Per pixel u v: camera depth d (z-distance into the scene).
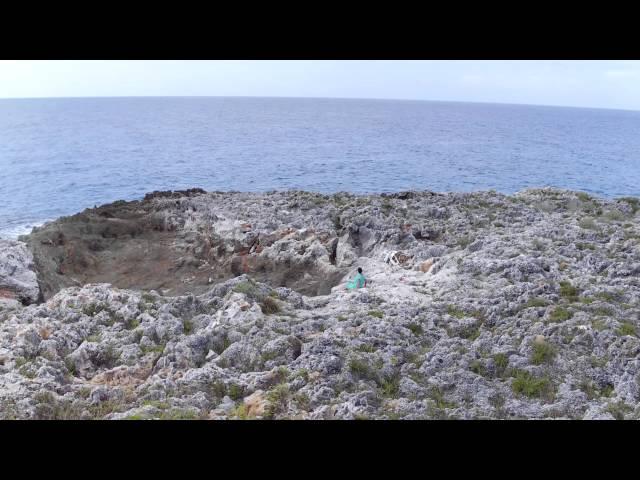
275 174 81.81
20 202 60.44
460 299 18.28
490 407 11.65
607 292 17.67
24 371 13.17
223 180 76.69
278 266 28.88
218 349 14.94
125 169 85.31
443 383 12.79
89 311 17.17
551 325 15.09
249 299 17.70
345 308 18.39
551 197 36.50
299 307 18.98
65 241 32.22
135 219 36.75
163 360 14.08
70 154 103.44
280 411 11.06
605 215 31.89
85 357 14.32
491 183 77.81
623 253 22.52
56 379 12.98
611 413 11.24
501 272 20.73
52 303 17.89
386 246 28.34
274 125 196.00
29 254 26.11
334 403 11.55
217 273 29.19
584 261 21.84
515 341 14.77
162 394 12.12
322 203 37.16
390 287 21.27
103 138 137.75
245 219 34.12
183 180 76.31
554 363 13.66
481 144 137.50
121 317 16.80
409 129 187.88
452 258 23.73
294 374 12.81
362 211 33.06
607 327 14.81
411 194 38.75
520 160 105.25
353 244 29.97
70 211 56.84
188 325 16.39
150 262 31.16
